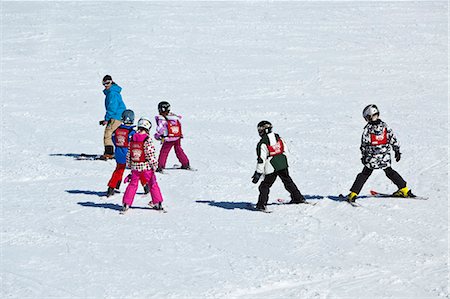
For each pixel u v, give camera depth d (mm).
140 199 26516
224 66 60812
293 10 86750
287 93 51188
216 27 77000
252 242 20672
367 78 55938
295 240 20906
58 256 19266
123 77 57594
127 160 24359
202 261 18844
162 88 53500
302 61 62156
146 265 18500
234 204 25688
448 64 60531
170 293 16391
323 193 27156
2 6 91375
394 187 28031
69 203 25688
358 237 21203
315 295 16391
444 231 21750
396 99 48906
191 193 27422
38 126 42406
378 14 83188
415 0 91188
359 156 34031
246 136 39062
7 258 19062
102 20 81375
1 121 43344
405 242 20656
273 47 67938
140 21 80125
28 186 28797
